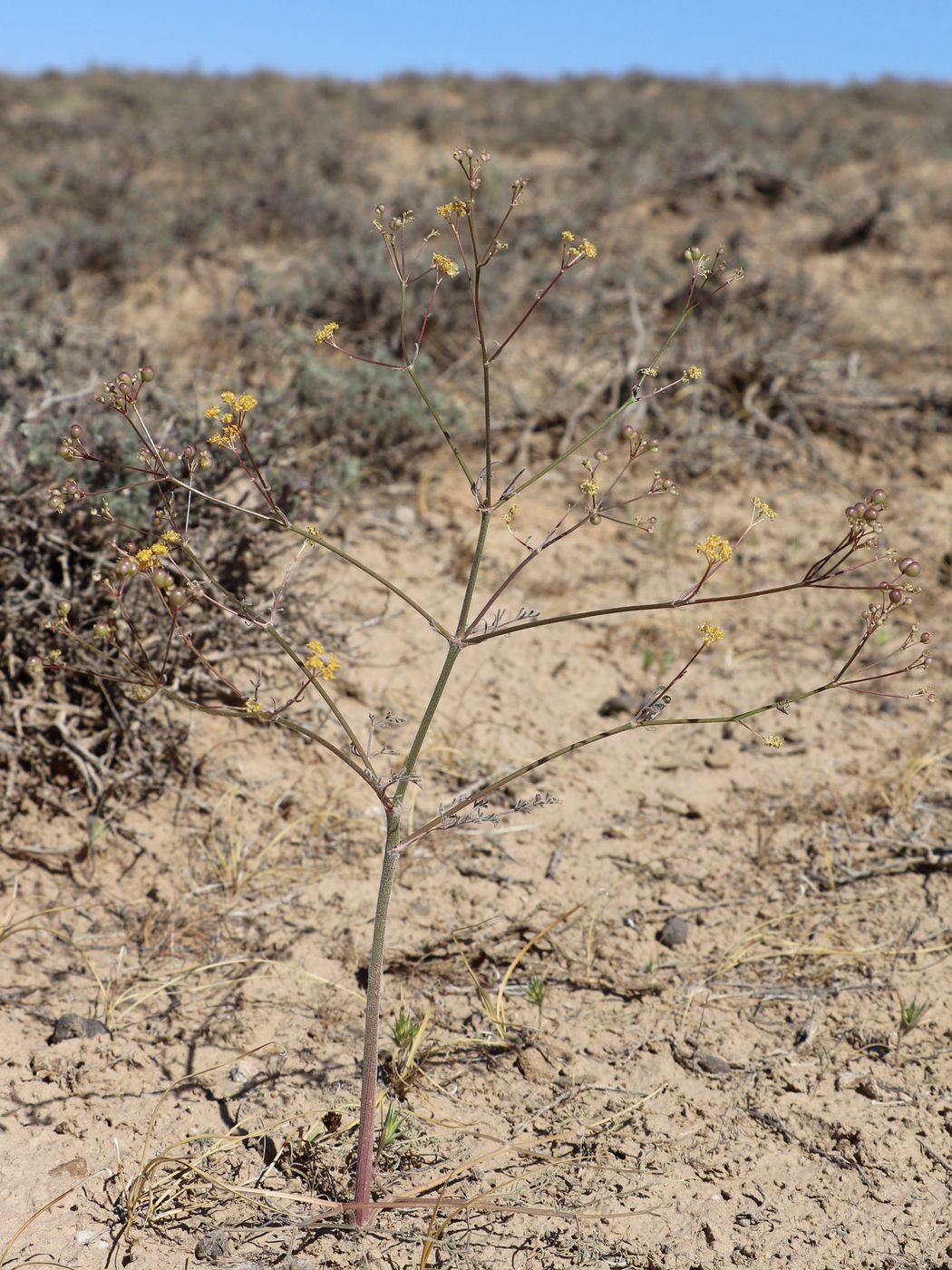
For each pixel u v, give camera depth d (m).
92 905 2.97
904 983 2.81
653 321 6.50
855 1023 2.71
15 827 3.13
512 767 3.59
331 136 13.00
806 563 4.80
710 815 3.44
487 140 13.88
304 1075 2.52
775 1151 2.38
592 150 12.94
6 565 3.26
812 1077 2.57
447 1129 2.40
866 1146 2.39
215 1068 2.51
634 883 3.17
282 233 8.75
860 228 8.97
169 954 2.84
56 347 4.93
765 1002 2.78
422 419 4.98
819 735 3.80
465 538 4.68
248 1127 2.38
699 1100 2.50
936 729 3.80
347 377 5.07
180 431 3.68
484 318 6.45
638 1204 2.24
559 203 8.95
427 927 2.98
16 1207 2.16
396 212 8.23
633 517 5.03
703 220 9.49
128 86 19.30
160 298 7.23
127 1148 2.31
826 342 6.54
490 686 3.93
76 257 7.46
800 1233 2.19
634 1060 2.61
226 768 3.42
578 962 2.90
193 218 8.76
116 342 5.17
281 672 3.68
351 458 4.86
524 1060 2.58
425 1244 2.02
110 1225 2.15
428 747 3.61
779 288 6.98
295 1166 2.29
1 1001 2.64
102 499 3.25
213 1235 2.12
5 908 2.92
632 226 9.29
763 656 4.22
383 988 2.79
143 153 12.60
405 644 4.03
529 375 6.12
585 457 5.37
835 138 13.43
